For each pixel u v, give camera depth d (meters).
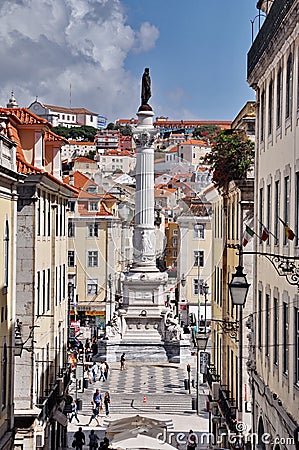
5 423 22.00
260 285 23.52
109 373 49.56
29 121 29.98
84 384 43.78
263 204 23.28
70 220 66.38
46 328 31.42
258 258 24.06
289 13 17.94
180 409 39.00
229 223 32.31
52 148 34.47
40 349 29.48
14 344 23.31
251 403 24.83
